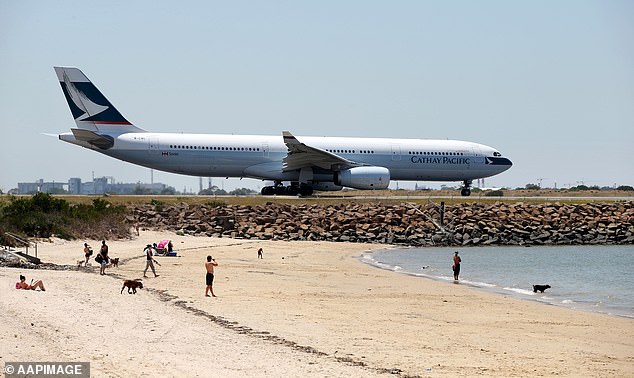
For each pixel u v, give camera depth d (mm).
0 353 24656
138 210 99562
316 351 27672
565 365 27391
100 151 103188
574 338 33250
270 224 98188
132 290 40938
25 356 24406
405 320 36438
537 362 27719
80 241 73000
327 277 54750
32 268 51125
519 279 59688
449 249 89125
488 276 61375
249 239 90875
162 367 23766
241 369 24047
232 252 73250
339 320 35469
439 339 31547
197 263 60969
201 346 27391
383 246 89938
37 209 76062
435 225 102438
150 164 103625
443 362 26922
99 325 30531
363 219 101750
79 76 102625
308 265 63781
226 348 27281
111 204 97438
